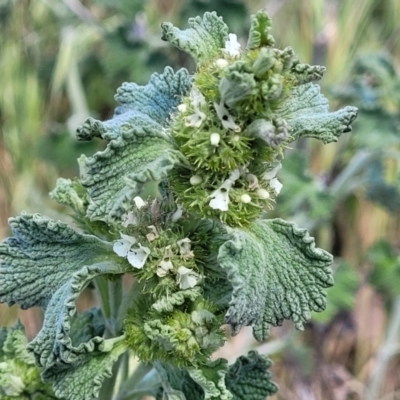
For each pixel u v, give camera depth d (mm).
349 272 484
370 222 654
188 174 269
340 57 679
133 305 286
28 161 651
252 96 254
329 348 600
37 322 562
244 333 541
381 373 546
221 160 261
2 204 651
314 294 268
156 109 291
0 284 280
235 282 253
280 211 497
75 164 598
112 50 560
